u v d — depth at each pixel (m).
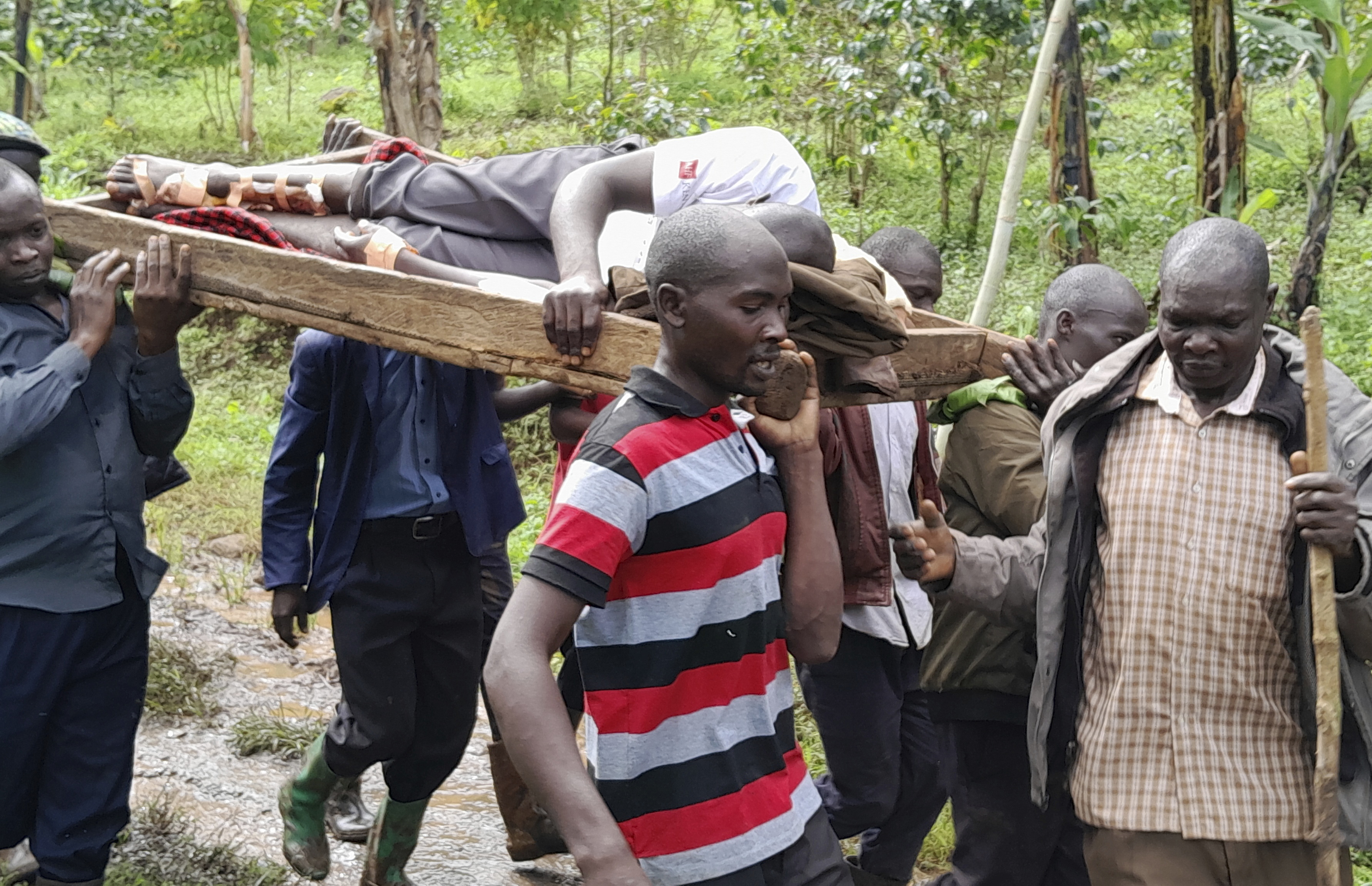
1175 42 10.30
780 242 2.55
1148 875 2.55
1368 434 2.46
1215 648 2.53
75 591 3.16
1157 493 2.59
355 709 3.51
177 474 3.82
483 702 5.40
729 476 2.18
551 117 13.01
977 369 3.23
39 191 3.04
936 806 3.73
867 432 3.43
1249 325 2.46
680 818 2.15
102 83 14.79
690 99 10.40
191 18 13.20
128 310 3.28
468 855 4.13
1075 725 2.72
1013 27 8.33
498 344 2.72
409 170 3.61
